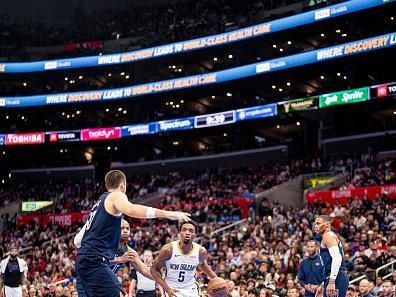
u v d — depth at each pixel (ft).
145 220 131.54
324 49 149.69
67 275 90.43
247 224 110.73
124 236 32.89
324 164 144.97
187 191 155.02
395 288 55.88
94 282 23.79
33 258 114.93
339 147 161.38
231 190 148.36
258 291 54.85
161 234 111.65
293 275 67.00
